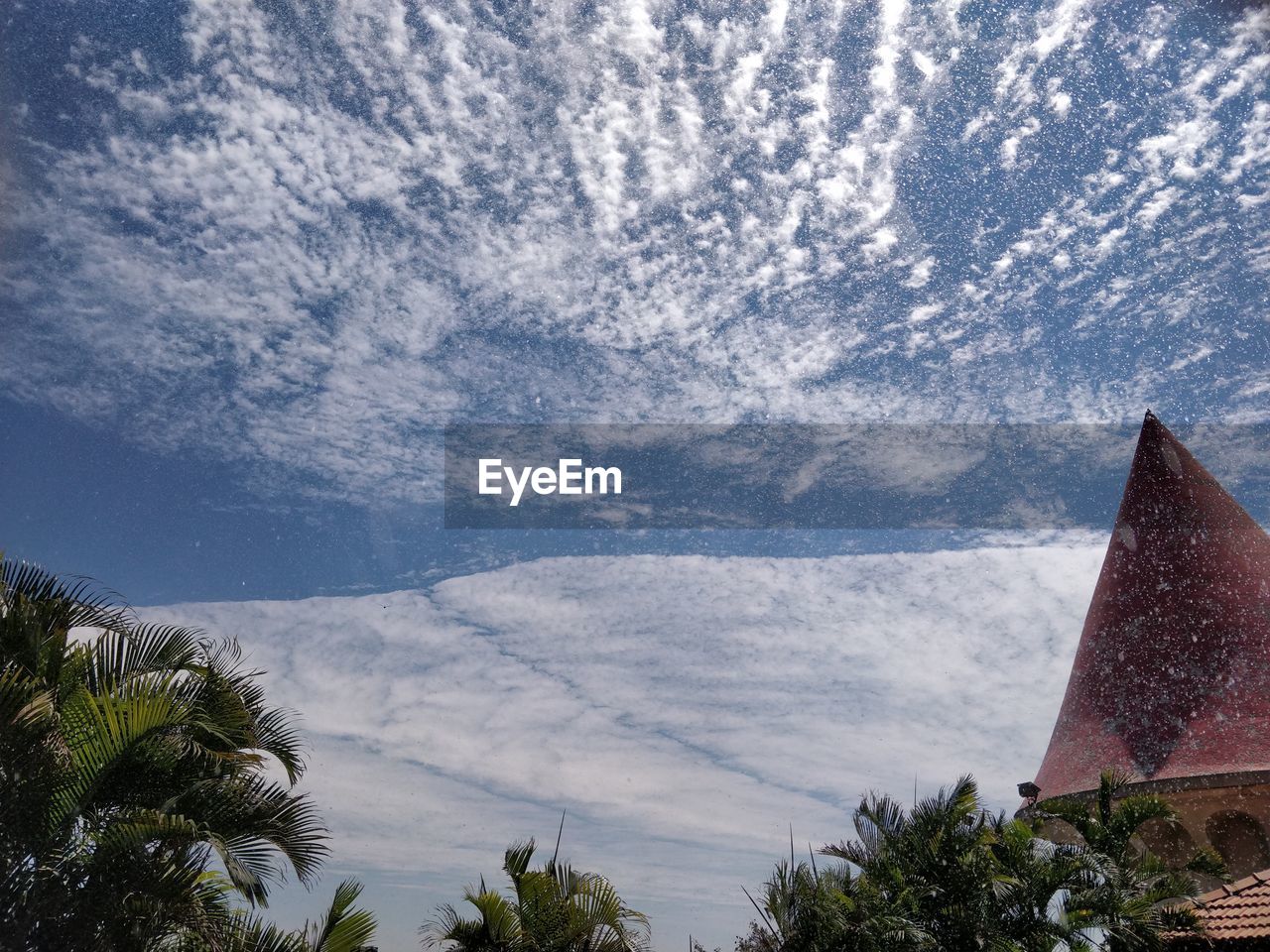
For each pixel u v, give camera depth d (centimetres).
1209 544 1981
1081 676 2030
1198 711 1770
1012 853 1185
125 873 571
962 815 1236
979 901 1152
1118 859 1162
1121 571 2080
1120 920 1062
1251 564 1925
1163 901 1111
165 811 614
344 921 786
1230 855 1585
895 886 1206
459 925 1270
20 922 544
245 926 631
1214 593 1908
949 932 1146
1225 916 1090
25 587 711
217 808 644
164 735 646
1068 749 1934
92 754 613
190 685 723
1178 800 1656
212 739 709
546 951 1255
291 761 766
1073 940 1102
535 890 1283
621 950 1277
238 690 766
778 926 1209
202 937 595
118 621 719
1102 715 1911
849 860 1253
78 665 672
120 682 693
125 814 597
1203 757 1692
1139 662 1917
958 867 1177
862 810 1290
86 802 605
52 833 584
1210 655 1828
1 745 577
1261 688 1745
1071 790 1825
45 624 678
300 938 661
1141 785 1691
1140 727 1828
